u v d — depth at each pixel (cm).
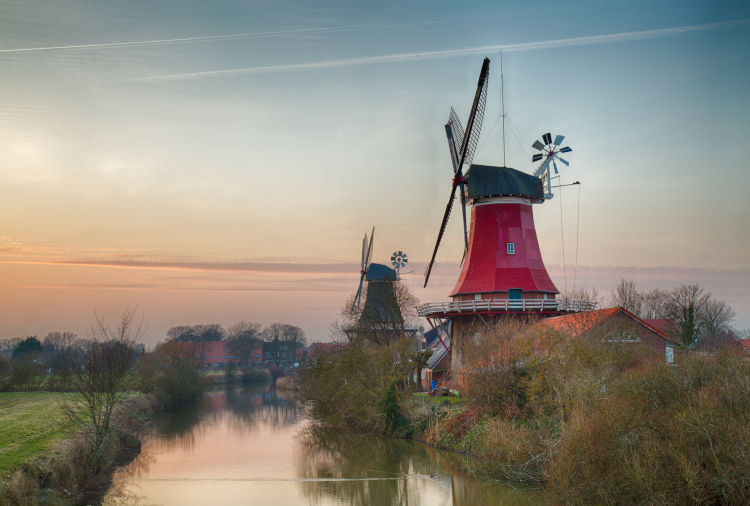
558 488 2483
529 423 3291
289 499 3005
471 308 5012
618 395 2664
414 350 4900
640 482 2147
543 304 4900
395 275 7175
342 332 7325
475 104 4694
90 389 3144
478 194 5416
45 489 2484
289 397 8794
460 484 3155
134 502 2930
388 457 3912
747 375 2328
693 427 2145
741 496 1961
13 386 6644
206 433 5100
